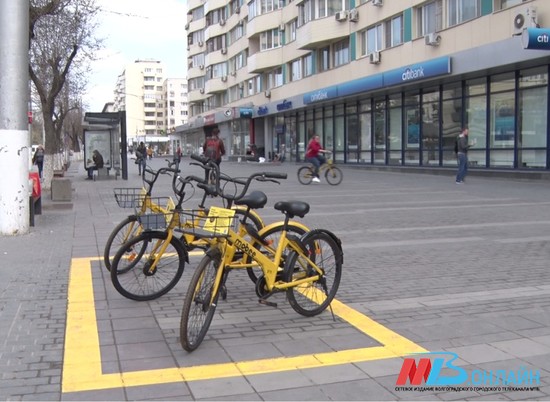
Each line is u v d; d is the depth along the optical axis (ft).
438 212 39.96
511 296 18.95
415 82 80.59
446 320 16.56
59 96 98.37
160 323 16.37
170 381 12.46
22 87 29.91
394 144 94.99
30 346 14.49
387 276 21.81
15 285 20.30
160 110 479.00
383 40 92.73
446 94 81.10
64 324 16.20
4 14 29.07
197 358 13.76
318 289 17.19
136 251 18.49
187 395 11.79
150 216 18.39
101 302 18.34
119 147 91.15
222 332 15.62
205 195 20.89
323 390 12.03
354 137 108.47
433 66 75.00
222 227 14.98
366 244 28.32
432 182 66.95
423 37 81.15
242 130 173.88
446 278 21.44
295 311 17.22
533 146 66.23
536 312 17.24
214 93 204.13
